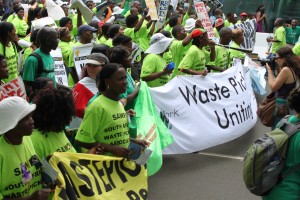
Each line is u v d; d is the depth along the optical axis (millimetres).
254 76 10211
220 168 6590
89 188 3441
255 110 8617
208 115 7133
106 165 3689
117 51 5016
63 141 3533
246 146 7656
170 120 6641
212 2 16188
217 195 5695
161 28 10984
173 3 14359
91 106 3898
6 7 19500
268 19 21562
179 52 8266
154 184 5961
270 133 3607
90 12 9539
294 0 20656
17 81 4414
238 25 11359
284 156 3520
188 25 10961
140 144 4145
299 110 3529
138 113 5344
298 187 3529
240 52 10320
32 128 3023
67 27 8492
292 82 5719
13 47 6590
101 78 3918
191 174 6336
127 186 3775
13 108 2928
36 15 12609
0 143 2963
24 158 3057
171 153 6648
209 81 7270
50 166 3084
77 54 6941
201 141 6941
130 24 10703
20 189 2990
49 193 2984
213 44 8117
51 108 3355
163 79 7082
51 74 5684
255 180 3564
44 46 5566
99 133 3938
